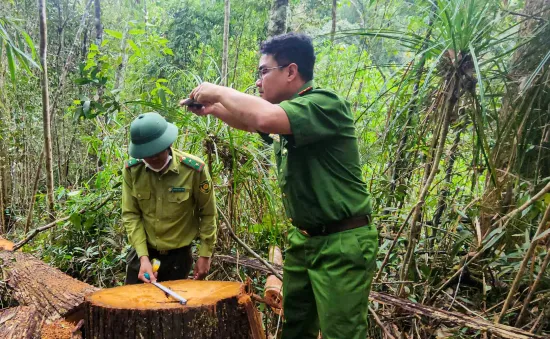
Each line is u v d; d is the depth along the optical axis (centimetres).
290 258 198
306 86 179
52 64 738
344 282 168
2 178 598
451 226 296
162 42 446
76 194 348
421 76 230
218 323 171
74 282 259
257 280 305
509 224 238
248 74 596
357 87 461
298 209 179
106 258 342
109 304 169
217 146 285
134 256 260
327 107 162
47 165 398
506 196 243
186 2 863
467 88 188
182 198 240
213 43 814
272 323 261
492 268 262
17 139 593
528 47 237
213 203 252
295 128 155
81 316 223
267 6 766
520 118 226
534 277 221
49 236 369
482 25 192
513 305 237
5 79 583
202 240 252
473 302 260
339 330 167
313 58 179
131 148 224
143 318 164
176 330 164
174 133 231
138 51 432
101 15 845
